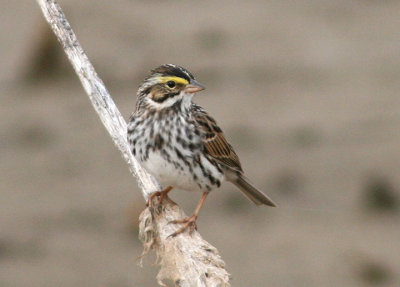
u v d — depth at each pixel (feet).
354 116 59.06
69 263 46.21
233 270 45.62
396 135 56.59
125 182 53.31
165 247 26.05
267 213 50.19
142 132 29.12
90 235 48.52
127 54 70.79
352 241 47.62
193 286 24.63
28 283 44.52
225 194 51.26
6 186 53.26
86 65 29.48
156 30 74.69
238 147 55.98
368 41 70.23
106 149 57.16
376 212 50.34
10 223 49.78
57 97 64.44
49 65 67.05
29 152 56.95
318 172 53.42
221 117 59.67
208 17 76.48
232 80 65.31
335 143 56.08
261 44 70.85
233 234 48.32
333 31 72.33
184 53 70.44
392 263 45.91
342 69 66.03
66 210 50.83
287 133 57.36
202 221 49.19
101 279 44.98
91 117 61.41
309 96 62.18
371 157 54.44
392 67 65.67
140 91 30.07
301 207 50.72
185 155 29.53
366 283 44.91
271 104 61.31
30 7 77.56
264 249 47.09
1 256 46.80
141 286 44.42
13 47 70.54
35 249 47.52
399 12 74.95
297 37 71.61
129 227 48.80
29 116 61.82
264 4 78.54
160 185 29.45
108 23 76.28
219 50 70.38
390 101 60.85
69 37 29.48
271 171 53.57
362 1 77.25
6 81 66.80
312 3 77.77
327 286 44.39
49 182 53.57
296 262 46.11
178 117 29.53
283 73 65.98
